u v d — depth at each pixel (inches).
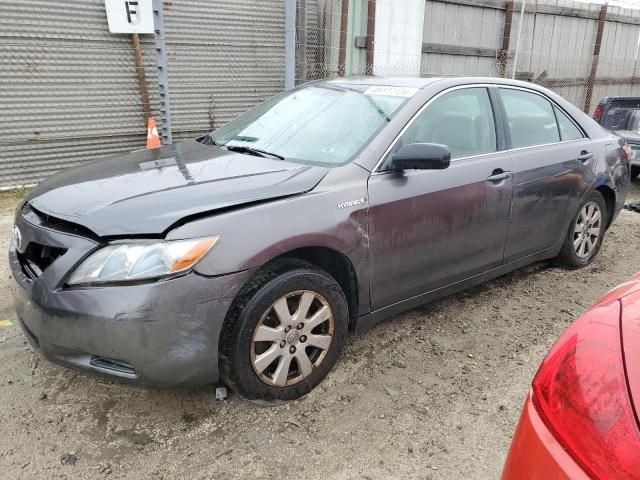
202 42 319.3
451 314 155.5
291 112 147.6
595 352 58.7
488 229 146.0
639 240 229.1
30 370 123.1
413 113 131.8
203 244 95.4
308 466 96.8
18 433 103.3
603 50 540.1
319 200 111.0
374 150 123.4
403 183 124.7
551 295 170.1
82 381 119.4
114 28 283.9
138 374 95.6
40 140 280.8
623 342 58.2
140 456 98.3
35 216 108.8
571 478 53.0
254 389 106.4
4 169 274.5
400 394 117.7
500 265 156.8
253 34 336.8
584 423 54.6
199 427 106.0
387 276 125.5
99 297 92.4
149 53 303.6
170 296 93.0
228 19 324.5
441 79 146.4
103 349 94.2
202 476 94.0
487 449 102.2
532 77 487.8
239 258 98.6
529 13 466.3
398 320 150.9
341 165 120.2
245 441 102.6
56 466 95.7
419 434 105.7
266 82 352.8
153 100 312.0
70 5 271.7
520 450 60.1
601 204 189.3
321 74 364.5
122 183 111.8
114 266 93.1
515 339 142.6
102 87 292.8
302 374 113.3
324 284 112.4
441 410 113.0
